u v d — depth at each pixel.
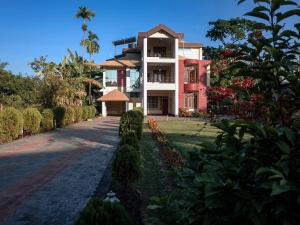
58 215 6.05
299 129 2.70
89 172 9.65
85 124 29.67
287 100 2.86
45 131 22.27
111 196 6.38
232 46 3.18
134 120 15.20
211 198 2.65
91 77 47.41
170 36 41.19
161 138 16.45
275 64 2.85
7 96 35.31
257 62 3.08
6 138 16.88
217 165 2.93
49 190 7.70
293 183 2.38
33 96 35.12
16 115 17.42
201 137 18.02
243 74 3.16
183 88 42.50
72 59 42.75
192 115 39.53
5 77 37.38
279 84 2.97
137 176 6.82
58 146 15.41
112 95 43.72
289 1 2.84
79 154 13.04
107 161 11.45
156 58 41.50
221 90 3.90
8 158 12.20
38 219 5.85
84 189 7.76
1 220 5.81
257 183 2.52
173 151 11.66
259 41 3.01
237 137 3.13
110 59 49.81
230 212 2.67
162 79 44.44
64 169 10.12
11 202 6.82
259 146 2.68
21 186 8.09
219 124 2.97
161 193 6.96
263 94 3.12
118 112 46.31
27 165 10.83
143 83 41.56
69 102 34.22
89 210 3.04
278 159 2.56
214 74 4.46
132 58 48.41
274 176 2.32
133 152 6.91
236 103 3.41
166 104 45.78
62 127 26.12
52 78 32.47
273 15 2.96
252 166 2.69
